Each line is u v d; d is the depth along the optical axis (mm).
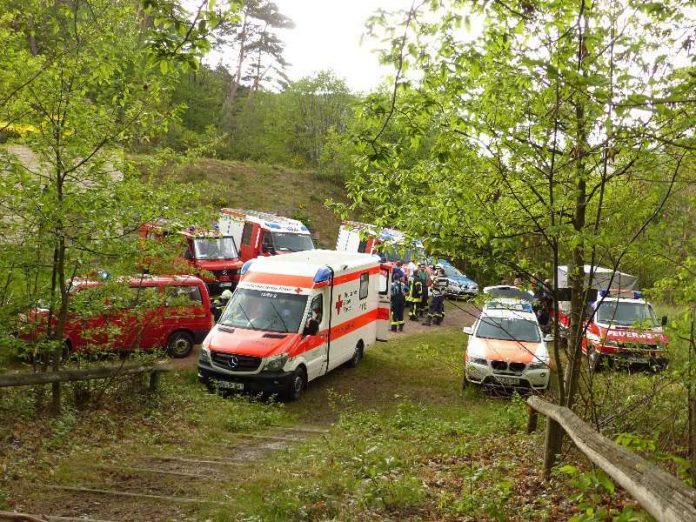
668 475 3189
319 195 44281
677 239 7539
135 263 10414
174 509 6309
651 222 7441
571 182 7770
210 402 12875
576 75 4855
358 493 6613
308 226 40125
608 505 5457
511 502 6477
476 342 15367
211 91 53031
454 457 8945
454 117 7965
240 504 6371
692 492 2916
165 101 10758
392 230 9250
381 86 7473
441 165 8352
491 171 8234
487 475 7402
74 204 9180
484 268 8406
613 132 6324
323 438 9844
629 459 3611
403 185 8984
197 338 16766
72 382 10688
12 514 4559
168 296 11812
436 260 8695
